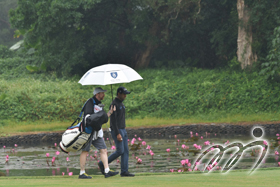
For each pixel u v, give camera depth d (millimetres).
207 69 95062
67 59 95250
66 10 86812
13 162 34938
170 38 103938
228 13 99375
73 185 15766
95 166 31125
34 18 91312
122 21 100938
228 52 99188
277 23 83688
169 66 101938
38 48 100188
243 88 77750
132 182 16562
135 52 106250
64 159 36094
